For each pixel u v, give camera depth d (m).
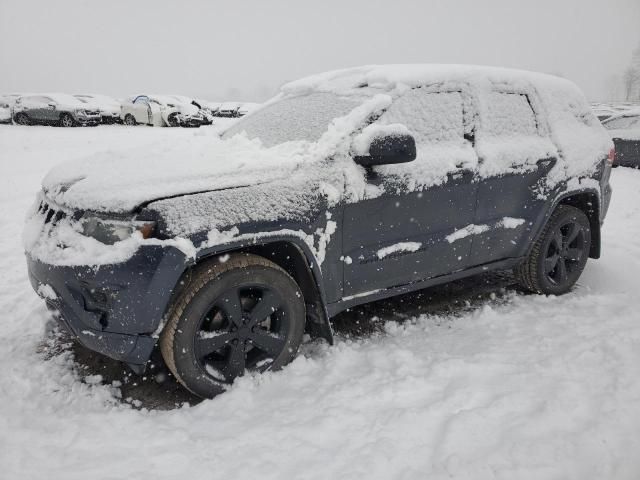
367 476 1.96
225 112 26.00
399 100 2.98
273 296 2.59
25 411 2.45
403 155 2.53
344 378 2.71
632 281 4.14
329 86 3.40
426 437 2.19
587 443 2.10
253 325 2.56
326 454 2.10
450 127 3.17
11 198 7.04
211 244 2.30
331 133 2.79
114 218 2.25
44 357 2.99
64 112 18.58
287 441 2.18
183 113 19.97
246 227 2.39
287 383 2.65
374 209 2.80
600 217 4.07
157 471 2.02
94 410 2.49
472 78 3.38
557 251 3.89
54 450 2.15
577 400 2.39
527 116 3.64
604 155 3.98
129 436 2.24
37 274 2.45
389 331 3.36
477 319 3.51
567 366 2.72
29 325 3.39
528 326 3.33
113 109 20.27
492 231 3.38
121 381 2.75
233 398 2.48
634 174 9.88
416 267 3.11
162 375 2.80
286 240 2.52
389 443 2.14
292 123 3.22
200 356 2.44
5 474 2.00
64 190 2.57
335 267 2.75
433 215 3.06
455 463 2.00
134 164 2.68
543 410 2.32
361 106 2.88
